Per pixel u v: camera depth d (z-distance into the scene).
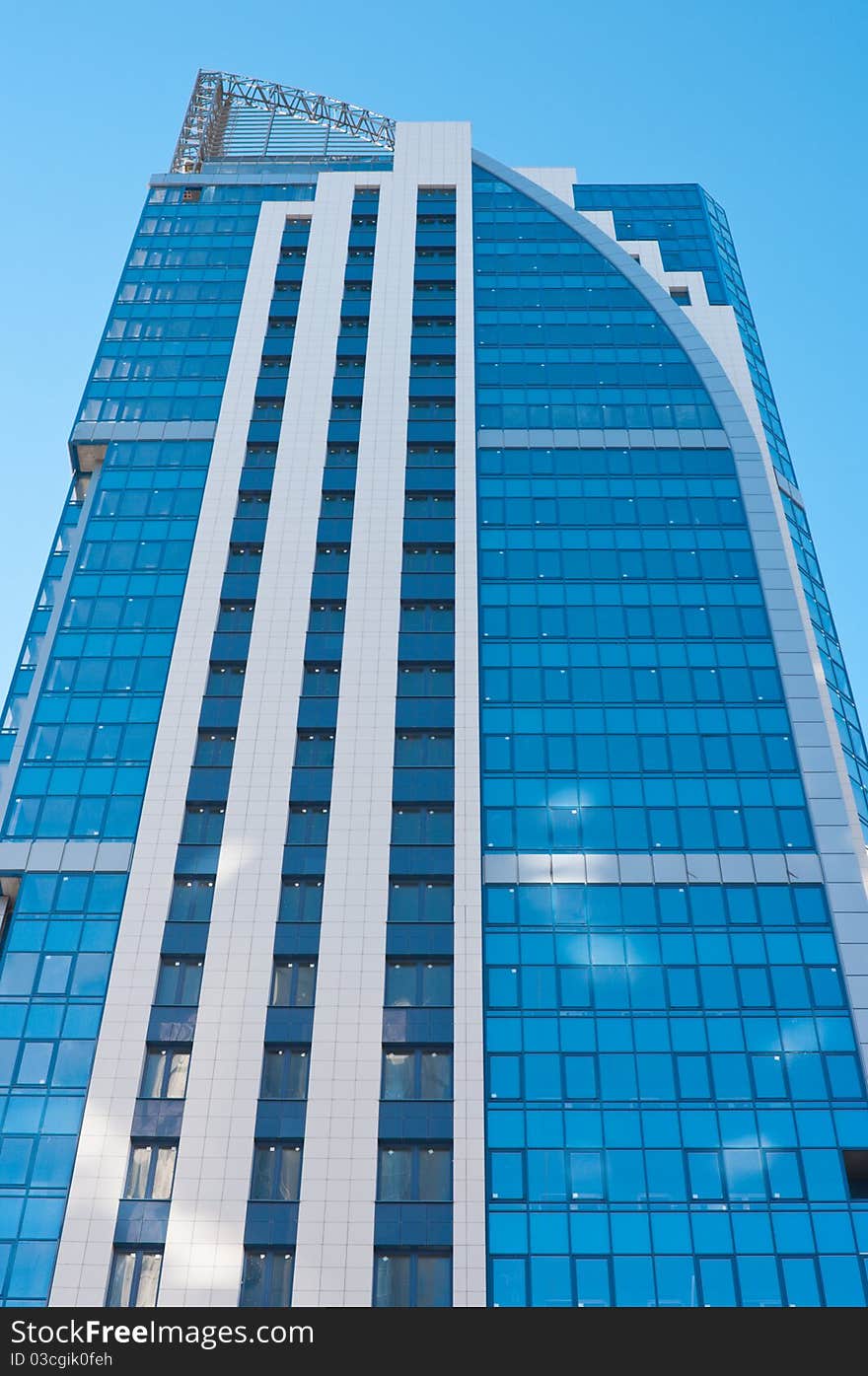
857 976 55.06
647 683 65.88
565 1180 49.38
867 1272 46.88
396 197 96.19
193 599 69.88
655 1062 52.53
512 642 67.62
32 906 57.69
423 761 62.56
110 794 61.62
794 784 61.81
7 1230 47.78
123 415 80.06
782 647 67.50
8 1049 52.88
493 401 80.56
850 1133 50.50
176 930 56.75
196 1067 52.22
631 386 81.75
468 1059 52.62
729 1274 46.91
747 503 74.88
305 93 116.00
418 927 56.69
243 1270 47.16
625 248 97.69
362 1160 49.75
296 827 60.25
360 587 70.19
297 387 81.75
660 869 58.69
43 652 67.38
